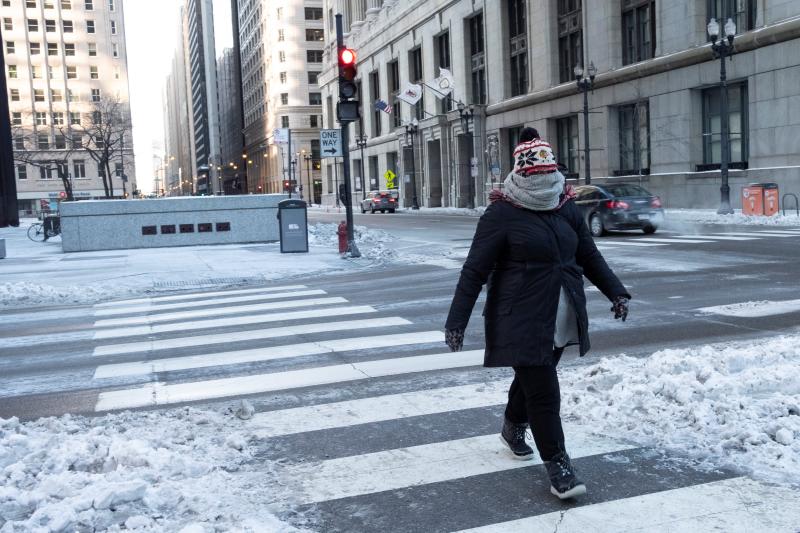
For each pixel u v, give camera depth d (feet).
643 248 56.80
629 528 11.62
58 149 332.60
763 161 101.04
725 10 107.86
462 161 191.93
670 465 14.02
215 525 11.73
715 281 38.52
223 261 61.67
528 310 12.53
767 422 15.06
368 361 23.95
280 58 401.08
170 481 13.67
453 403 18.81
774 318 27.71
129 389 21.71
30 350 28.84
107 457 14.44
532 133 13.55
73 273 56.29
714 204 109.60
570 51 145.59
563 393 18.12
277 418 18.08
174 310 37.70
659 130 119.65
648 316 29.58
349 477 14.17
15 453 14.90
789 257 47.57
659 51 118.21
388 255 61.36
